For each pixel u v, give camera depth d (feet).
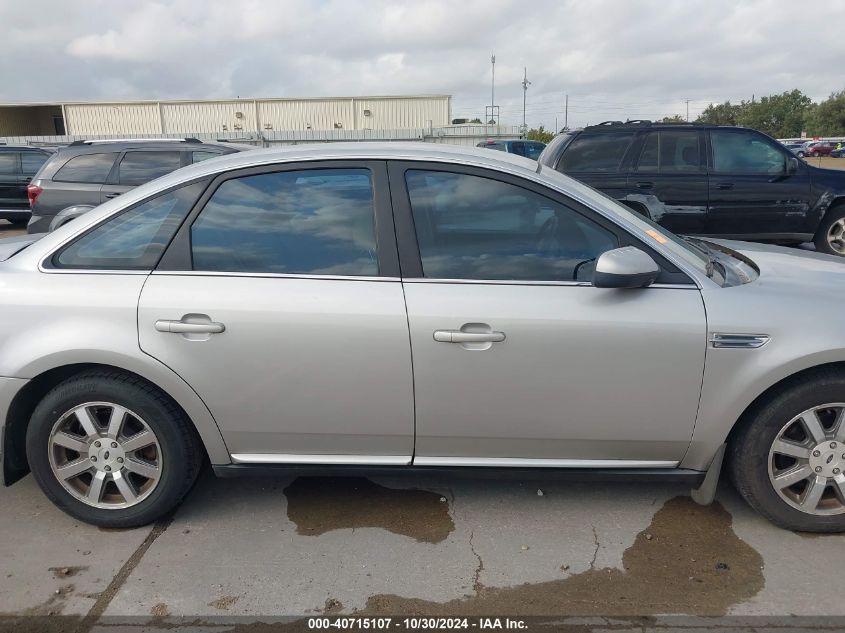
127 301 8.46
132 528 9.32
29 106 119.75
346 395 8.50
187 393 8.55
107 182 26.21
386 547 8.82
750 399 8.32
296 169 8.86
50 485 9.11
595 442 8.70
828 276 9.25
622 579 8.11
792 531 9.04
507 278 8.44
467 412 8.52
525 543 8.87
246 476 9.16
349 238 8.65
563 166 25.52
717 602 7.68
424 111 116.88
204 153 26.84
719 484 10.30
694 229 25.35
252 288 8.42
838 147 179.11
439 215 8.68
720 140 24.91
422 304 8.26
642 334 8.17
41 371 8.59
